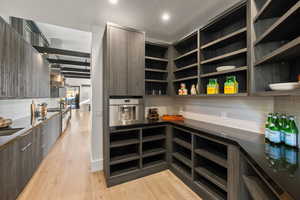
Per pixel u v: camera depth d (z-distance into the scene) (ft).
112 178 6.86
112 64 7.05
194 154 6.67
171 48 9.50
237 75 6.41
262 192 3.69
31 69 9.79
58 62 17.01
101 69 8.64
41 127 9.03
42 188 6.65
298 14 2.85
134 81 7.65
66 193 6.33
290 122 4.19
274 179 2.53
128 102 7.47
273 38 4.36
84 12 7.11
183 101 10.20
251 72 4.78
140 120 7.84
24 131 6.57
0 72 6.12
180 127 7.54
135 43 7.70
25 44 8.77
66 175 7.82
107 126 6.95
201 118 8.67
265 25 4.77
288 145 4.19
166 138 8.50
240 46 6.22
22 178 6.29
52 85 18.97
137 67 7.75
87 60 21.44
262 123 5.65
